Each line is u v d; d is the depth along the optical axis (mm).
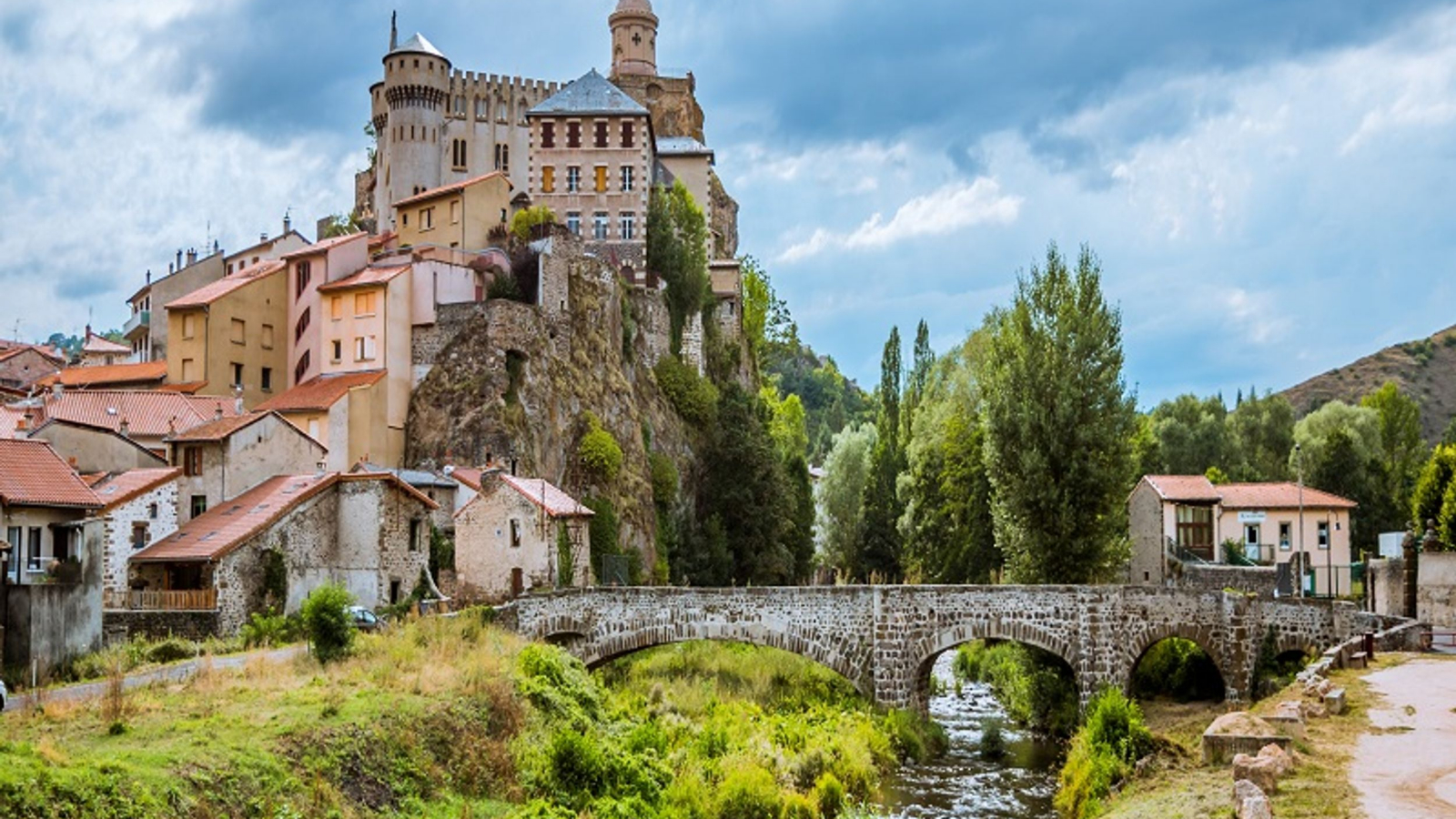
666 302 122250
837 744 55750
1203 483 89625
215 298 101125
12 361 133750
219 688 42844
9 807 27219
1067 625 63000
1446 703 42219
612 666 72625
